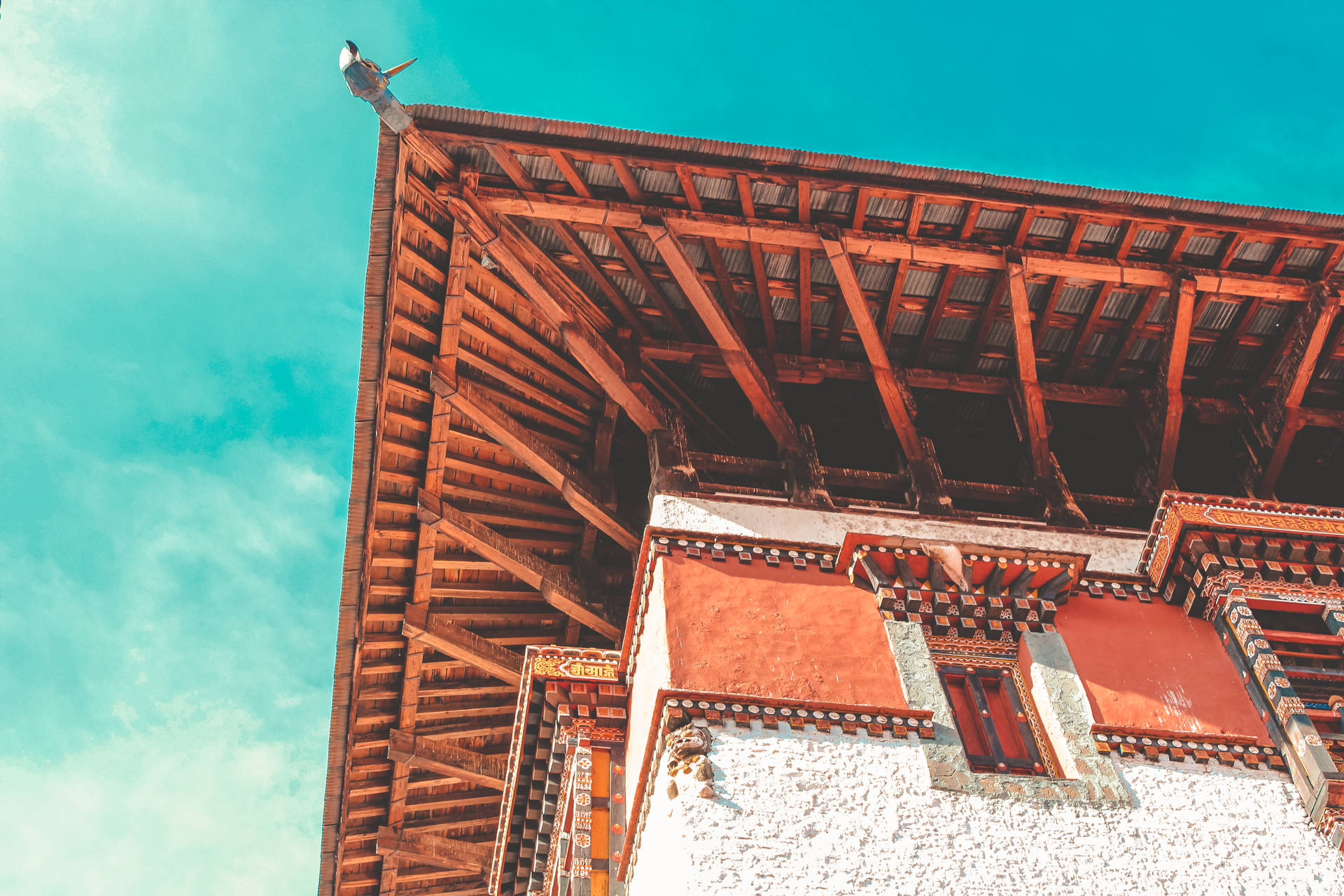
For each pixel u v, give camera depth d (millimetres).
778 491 15930
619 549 18703
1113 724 12398
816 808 10852
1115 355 18016
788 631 12859
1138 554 15844
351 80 13805
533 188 15352
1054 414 18766
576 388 17734
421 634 17391
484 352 16703
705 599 13234
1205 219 16219
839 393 18406
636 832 11828
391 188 14352
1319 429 18891
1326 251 16766
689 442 17734
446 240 15250
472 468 17234
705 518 15211
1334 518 14492
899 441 17062
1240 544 14062
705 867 10180
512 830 15648
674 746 11234
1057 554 13648
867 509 15961
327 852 18844
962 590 13414
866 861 10469
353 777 18750
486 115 14445
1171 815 11508
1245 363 18281
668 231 15469
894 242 16047
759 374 16656
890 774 11328
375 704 18281
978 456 19188
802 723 11664
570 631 18875
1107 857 10930
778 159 15148
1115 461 19094
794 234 15852
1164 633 13719
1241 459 18000
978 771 11703
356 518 15883
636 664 14234
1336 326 17734
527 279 15539
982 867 10602
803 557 14008
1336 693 13297
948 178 15531
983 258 16328
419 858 19734
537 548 18312
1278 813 11750
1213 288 16750
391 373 15672
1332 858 11344
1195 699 12922
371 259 14484
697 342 17562
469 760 19141
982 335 17609
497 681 19047
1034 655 13023
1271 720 12688
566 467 17141
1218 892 10781
